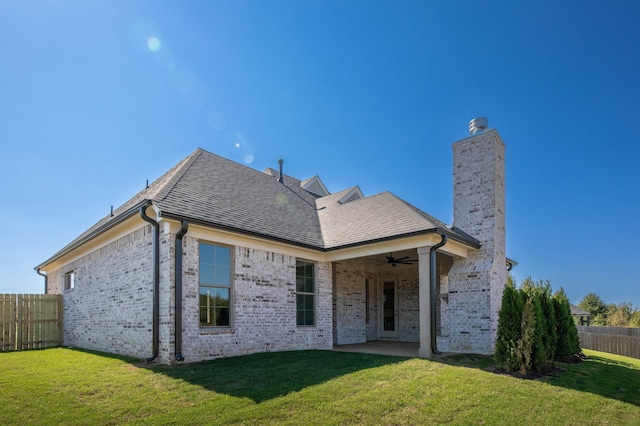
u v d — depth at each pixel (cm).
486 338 1082
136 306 945
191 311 866
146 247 929
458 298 1157
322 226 1416
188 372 723
